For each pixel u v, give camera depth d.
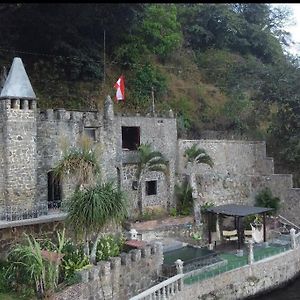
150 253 24.59
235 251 31.30
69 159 25.31
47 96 42.62
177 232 33.66
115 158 32.84
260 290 28.19
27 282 20.31
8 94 26.05
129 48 51.12
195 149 38.75
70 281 20.47
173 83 56.28
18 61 27.36
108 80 48.25
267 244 33.00
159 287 22.12
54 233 26.11
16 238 24.75
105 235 26.31
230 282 26.53
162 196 36.94
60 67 44.31
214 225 35.47
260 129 50.81
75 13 41.34
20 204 26.38
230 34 68.50
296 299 28.00
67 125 29.69
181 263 24.56
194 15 68.50
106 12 44.38
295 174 44.69
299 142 43.34
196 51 66.19
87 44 45.38
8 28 41.47
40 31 41.97
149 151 34.69
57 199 28.81
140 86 50.12
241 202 41.50
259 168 44.91
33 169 27.06
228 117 51.91
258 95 49.62
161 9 56.88
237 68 61.22
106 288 21.75
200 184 38.78
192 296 24.09
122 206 22.55
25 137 26.72
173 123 38.50
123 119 34.47
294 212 40.12
